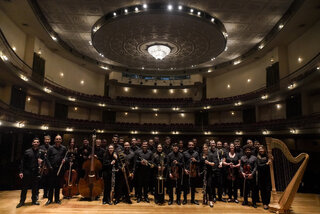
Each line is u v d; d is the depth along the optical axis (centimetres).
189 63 1689
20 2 1024
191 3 1056
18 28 1257
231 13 1152
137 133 1981
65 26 1341
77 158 670
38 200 583
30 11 1098
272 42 1409
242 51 1705
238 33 1392
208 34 1195
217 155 623
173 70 2227
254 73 1781
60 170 566
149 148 711
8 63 989
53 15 1215
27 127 1164
